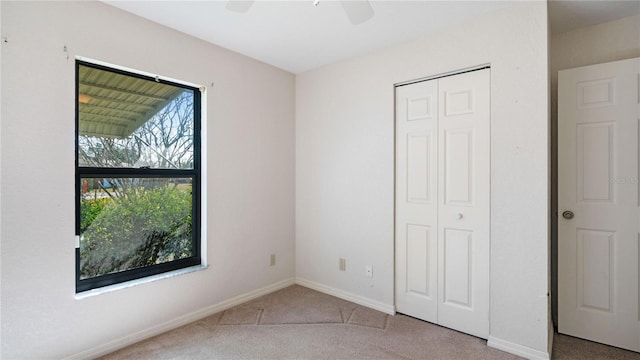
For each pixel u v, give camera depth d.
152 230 2.37
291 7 2.05
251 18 2.19
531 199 1.98
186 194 2.58
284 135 3.28
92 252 2.07
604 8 2.03
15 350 1.71
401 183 2.64
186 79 2.45
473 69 2.26
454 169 2.36
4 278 1.69
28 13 1.74
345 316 2.58
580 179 2.19
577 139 2.20
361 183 2.86
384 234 2.71
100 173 2.11
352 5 1.64
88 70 2.05
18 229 1.73
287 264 3.32
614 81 2.08
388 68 2.67
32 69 1.76
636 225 2.02
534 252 1.97
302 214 3.35
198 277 2.53
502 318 2.08
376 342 2.17
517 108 2.03
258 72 3.01
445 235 2.40
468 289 2.29
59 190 1.86
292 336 2.25
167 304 2.34
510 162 2.06
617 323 2.08
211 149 2.63
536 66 1.96
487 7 2.06
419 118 2.54
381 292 2.72
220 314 2.61
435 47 2.39
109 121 2.15
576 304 2.21
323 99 3.16
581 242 2.20
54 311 1.83
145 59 2.21
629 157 2.04
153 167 2.38
